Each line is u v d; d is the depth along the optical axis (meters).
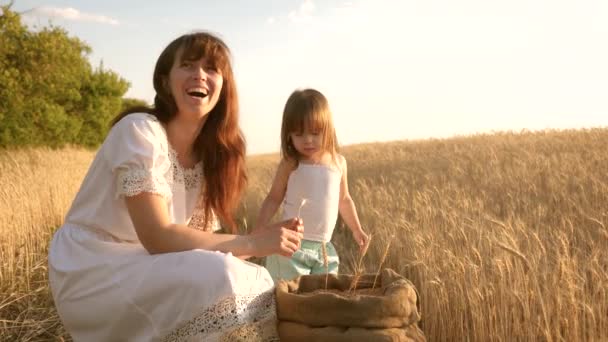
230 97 3.03
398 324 2.38
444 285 3.72
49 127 30.27
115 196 2.65
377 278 2.78
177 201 2.90
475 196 7.57
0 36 26.41
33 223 7.55
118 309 2.41
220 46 2.87
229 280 2.25
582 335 3.28
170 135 2.90
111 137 2.64
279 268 3.88
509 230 4.50
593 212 6.03
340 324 2.34
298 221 2.92
